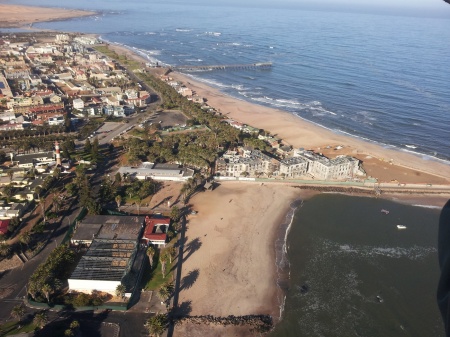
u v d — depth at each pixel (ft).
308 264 604.08
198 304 517.55
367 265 604.49
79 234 617.62
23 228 635.25
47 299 494.18
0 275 540.11
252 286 555.28
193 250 620.90
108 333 460.55
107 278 514.68
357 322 501.15
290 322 498.69
